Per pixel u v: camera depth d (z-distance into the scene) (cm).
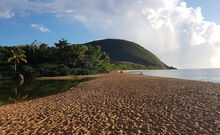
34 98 1305
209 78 3750
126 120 647
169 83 1861
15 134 562
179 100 944
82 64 5412
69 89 1730
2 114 833
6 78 3572
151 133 516
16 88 1969
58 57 5166
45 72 4056
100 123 627
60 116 742
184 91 1250
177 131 521
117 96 1150
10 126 645
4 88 1977
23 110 894
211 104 831
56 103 1025
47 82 2752
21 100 1245
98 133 536
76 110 830
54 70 4181
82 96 1226
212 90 1277
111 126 591
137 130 545
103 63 6700
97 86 1814
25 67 3841
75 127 598
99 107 866
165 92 1230
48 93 1530
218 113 681
